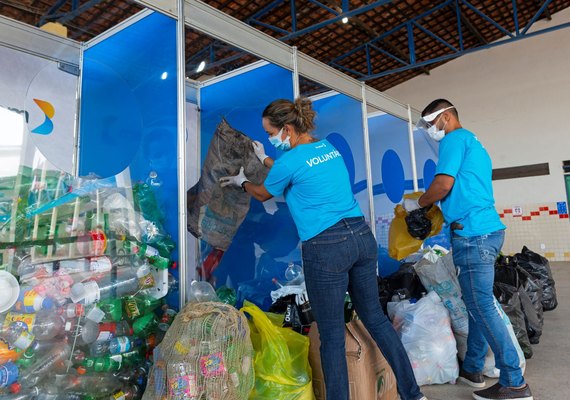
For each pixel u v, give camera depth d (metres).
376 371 1.68
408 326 2.09
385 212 3.35
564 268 6.62
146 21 1.85
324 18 6.15
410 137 3.77
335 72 2.77
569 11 7.66
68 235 1.42
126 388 1.46
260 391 1.45
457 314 2.18
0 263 1.34
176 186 1.71
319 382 1.61
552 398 1.82
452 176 1.75
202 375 1.23
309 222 1.46
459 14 6.71
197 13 1.83
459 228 1.78
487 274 1.72
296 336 1.67
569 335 2.86
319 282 1.44
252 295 2.33
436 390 1.97
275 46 2.27
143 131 1.88
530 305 2.65
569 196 7.62
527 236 7.95
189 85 2.48
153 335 1.61
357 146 3.00
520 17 7.74
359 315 1.61
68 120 2.16
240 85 2.38
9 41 1.94
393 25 6.98
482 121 8.44
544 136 7.86
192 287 1.71
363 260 1.52
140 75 1.90
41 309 1.27
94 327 1.39
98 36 2.09
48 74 2.09
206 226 2.19
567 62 7.69
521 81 8.09
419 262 2.63
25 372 1.24
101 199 1.59
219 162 2.35
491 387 1.75
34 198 1.56
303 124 1.63
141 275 1.56
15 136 1.93
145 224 1.71
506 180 8.20
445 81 8.80
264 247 2.44
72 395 1.33
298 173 1.48
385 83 9.21
